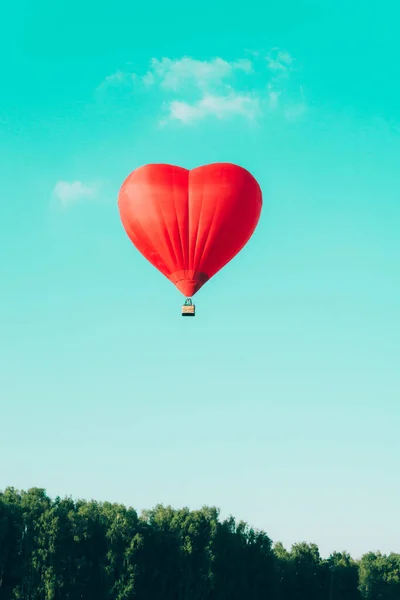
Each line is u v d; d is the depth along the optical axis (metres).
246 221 58.53
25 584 93.12
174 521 104.06
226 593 102.31
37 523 95.44
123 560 97.69
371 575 138.00
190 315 57.47
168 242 57.50
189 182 58.56
